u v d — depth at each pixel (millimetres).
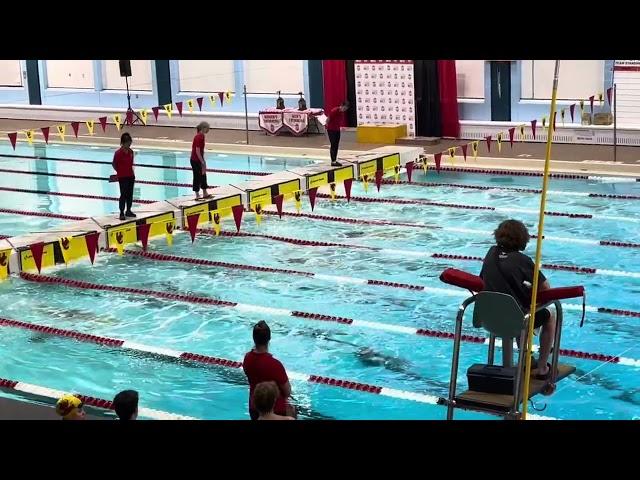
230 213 15227
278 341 10078
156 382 9211
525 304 6203
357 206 15750
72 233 13422
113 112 24672
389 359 9555
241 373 9391
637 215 14609
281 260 12898
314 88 22406
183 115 24000
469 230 14086
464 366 9320
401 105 20734
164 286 12016
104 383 9219
